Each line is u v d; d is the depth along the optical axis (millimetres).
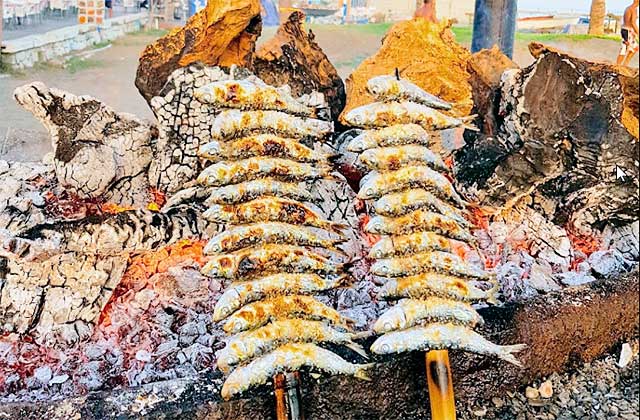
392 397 1099
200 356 1078
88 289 1081
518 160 1311
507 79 1298
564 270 1343
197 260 1164
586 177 1364
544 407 1188
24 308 1057
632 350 1318
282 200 978
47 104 1120
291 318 972
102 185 1131
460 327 1020
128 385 1046
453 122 1023
